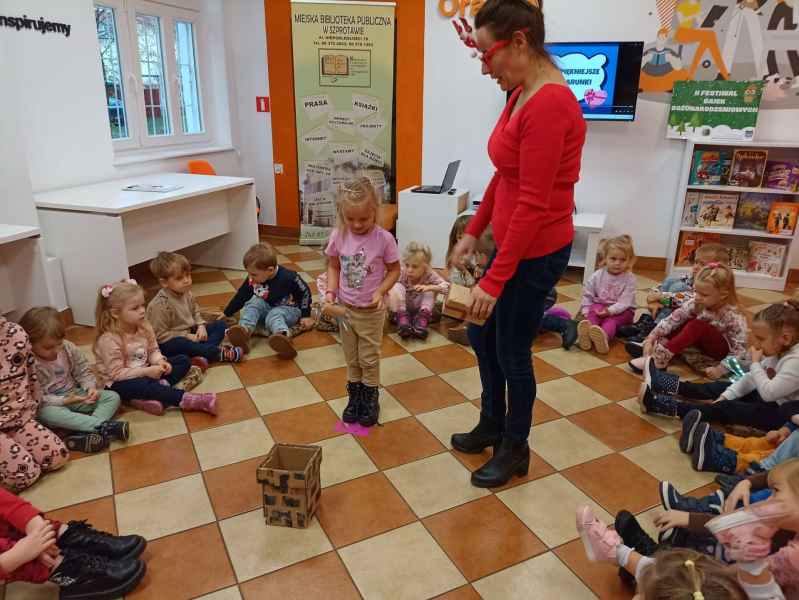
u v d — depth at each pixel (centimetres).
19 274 284
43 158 314
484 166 449
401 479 184
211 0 450
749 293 386
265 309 296
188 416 220
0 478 175
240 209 396
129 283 225
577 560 153
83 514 166
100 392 214
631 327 300
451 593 142
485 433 197
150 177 384
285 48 454
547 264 153
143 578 144
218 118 482
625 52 383
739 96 377
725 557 133
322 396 237
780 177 382
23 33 293
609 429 216
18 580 133
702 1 374
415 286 303
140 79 405
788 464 128
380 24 429
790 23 366
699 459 190
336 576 146
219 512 168
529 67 143
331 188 471
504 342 164
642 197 422
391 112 452
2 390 179
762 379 204
